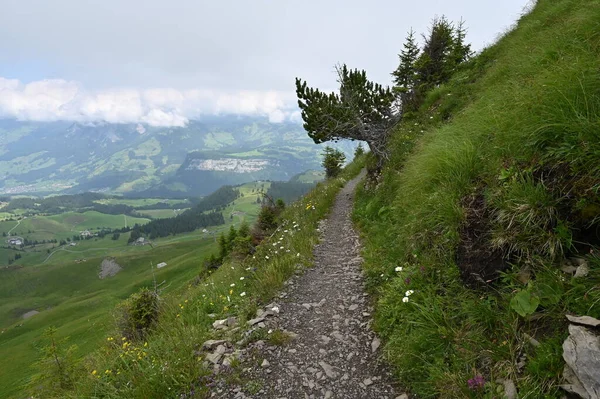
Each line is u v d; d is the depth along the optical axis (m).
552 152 3.85
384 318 5.18
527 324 3.32
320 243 10.55
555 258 3.49
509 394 2.90
